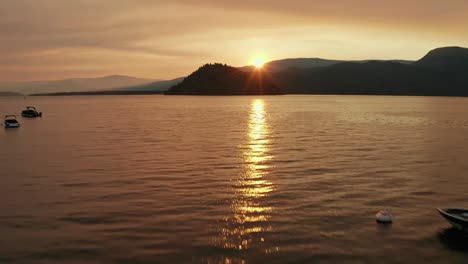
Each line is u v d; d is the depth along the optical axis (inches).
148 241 850.8
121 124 3816.4
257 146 2180.1
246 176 1421.0
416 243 846.5
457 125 3619.6
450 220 903.7
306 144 2253.9
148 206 1074.1
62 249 813.9
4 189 1262.3
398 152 1968.5
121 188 1262.3
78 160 1771.7
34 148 2198.6
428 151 2003.0
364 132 2950.3
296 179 1373.0
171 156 1852.9
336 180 1359.5
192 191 1223.5
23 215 1009.5
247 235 882.1
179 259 773.9
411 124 3720.5
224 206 1074.7
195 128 3329.2
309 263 761.0
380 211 981.8
